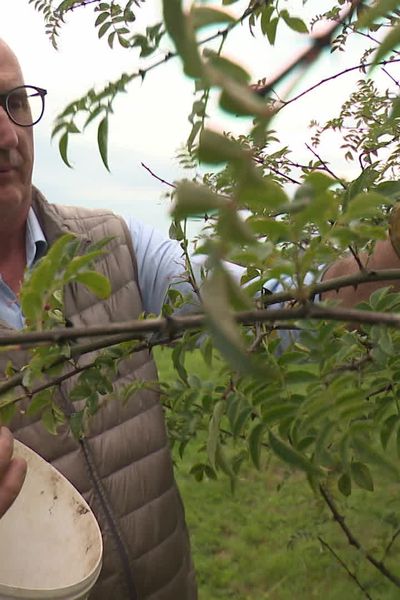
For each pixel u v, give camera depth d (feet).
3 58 5.76
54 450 5.55
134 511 5.86
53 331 1.88
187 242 3.71
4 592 3.57
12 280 6.16
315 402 2.63
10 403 3.31
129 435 5.90
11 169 5.81
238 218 0.94
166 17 0.87
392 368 3.19
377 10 1.10
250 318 1.65
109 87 2.09
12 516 4.59
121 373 5.88
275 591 11.16
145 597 5.92
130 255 6.49
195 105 2.07
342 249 2.15
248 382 2.85
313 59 1.00
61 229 6.24
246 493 14.52
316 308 1.64
